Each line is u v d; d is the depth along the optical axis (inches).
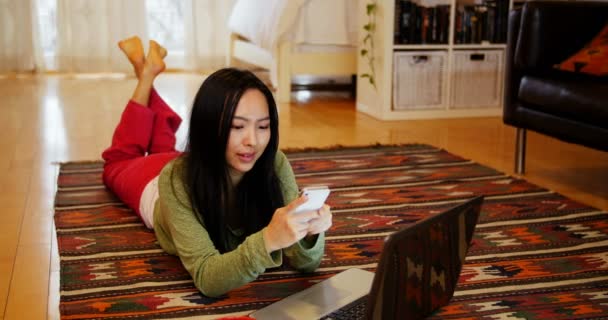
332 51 158.7
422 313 47.7
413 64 139.1
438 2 146.5
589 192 88.8
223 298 56.0
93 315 52.7
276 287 58.3
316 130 127.4
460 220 48.5
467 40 141.9
